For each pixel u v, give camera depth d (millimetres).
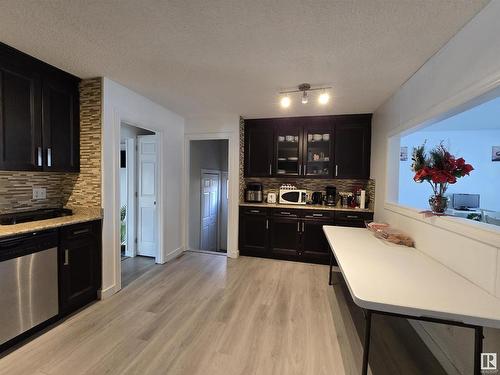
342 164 3729
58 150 2322
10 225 1955
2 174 2186
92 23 1561
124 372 1604
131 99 2793
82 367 1638
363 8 1381
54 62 2102
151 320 2191
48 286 2012
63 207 2604
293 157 3975
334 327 2139
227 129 3896
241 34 1654
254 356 1777
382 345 1921
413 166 2053
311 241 3703
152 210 3906
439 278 1450
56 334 1964
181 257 3920
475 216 3697
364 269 1584
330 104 3150
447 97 1669
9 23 1564
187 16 1477
